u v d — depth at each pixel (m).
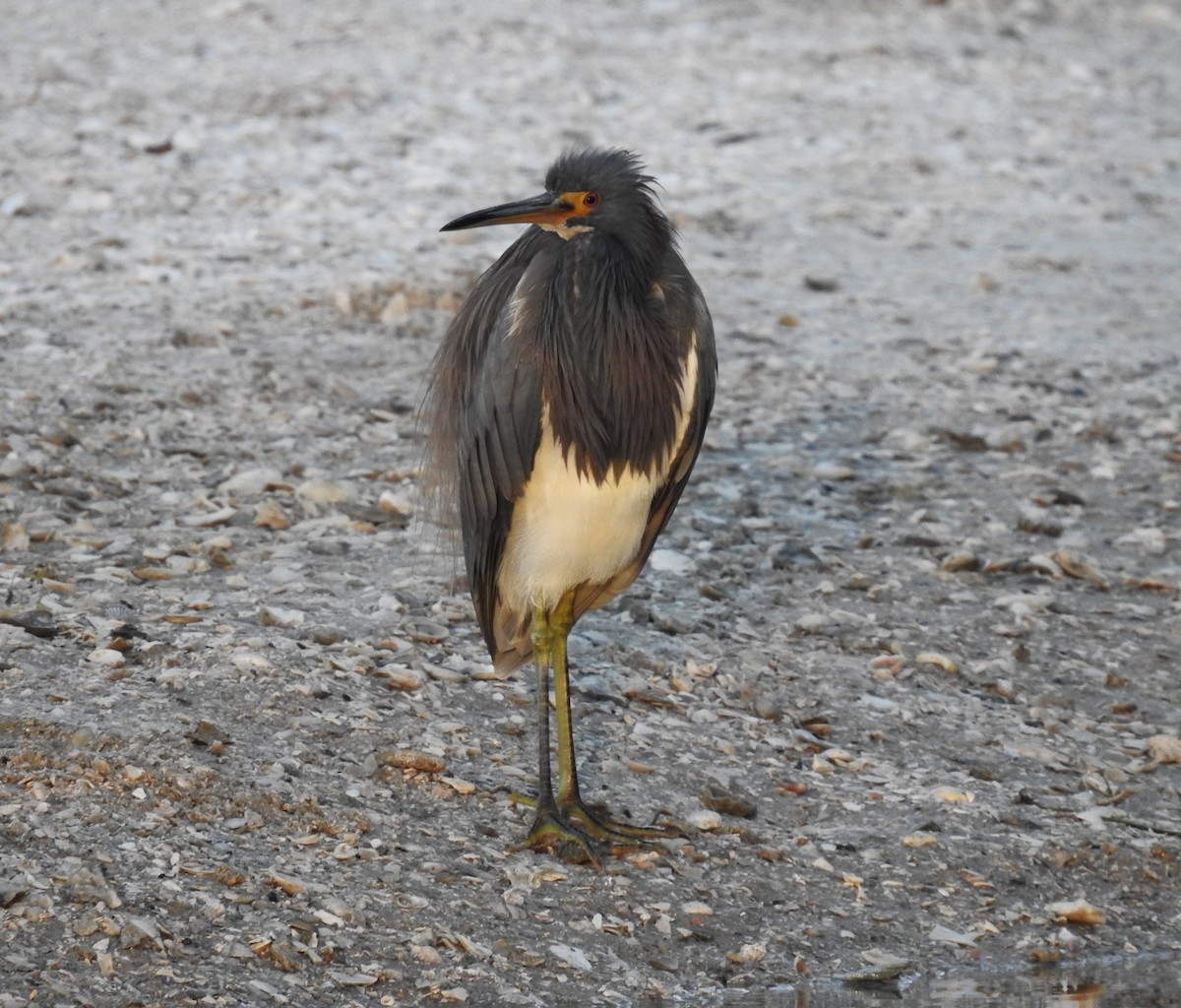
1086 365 18.38
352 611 11.66
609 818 9.90
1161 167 26.03
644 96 26.73
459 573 12.32
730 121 26.09
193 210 20.59
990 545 14.18
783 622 12.58
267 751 9.79
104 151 22.27
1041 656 12.56
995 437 16.27
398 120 24.47
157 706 9.96
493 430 9.45
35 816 8.89
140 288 17.89
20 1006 7.64
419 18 29.22
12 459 13.35
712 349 10.02
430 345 17.19
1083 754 11.30
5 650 10.39
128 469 13.70
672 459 9.80
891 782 10.72
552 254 9.55
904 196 24.02
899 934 9.34
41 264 18.36
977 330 19.28
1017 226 23.25
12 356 15.62
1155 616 13.34
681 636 12.15
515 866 9.34
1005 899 9.76
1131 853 10.23
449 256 19.50
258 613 11.42
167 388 15.23
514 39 28.48
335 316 17.62
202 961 8.16
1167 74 30.86
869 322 19.34
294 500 13.45
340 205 21.14
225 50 26.97
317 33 28.06
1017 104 28.41
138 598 11.45
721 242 21.64
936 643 12.52
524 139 24.17
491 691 11.04
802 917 9.35
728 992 8.65
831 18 31.83
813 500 14.76
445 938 8.63
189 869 8.73
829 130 26.20
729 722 11.15
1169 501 15.31
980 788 10.74
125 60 26.14
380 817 9.50
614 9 30.84
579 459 9.34
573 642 11.87
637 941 8.95
